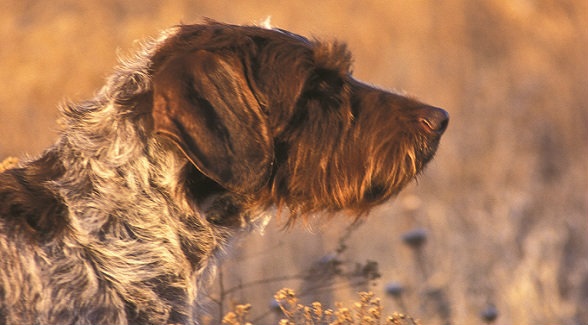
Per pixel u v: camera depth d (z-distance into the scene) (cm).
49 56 2059
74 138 720
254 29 773
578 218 1504
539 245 1331
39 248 665
